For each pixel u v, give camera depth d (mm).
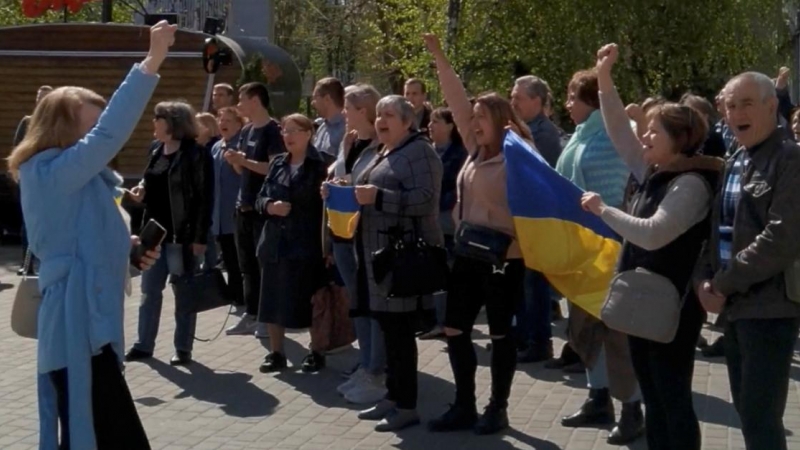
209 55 12570
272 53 17438
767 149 4691
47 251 4844
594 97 7070
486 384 7879
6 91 16141
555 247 6105
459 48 23484
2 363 8406
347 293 7863
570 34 22625
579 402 7367
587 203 5152
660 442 5344
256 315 9422
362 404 7328
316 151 8016
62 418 4934
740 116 4688
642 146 5922
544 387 7773
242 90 8906
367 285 6844
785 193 4551
